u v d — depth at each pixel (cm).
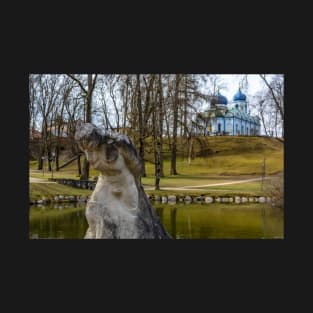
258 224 1445
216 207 1933
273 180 2064
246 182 2505
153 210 814
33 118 2612
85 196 2169
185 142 2773
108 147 733
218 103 2550
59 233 1248
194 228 1355
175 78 2412
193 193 2242
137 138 2425
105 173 754
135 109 2391
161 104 2417
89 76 2367
